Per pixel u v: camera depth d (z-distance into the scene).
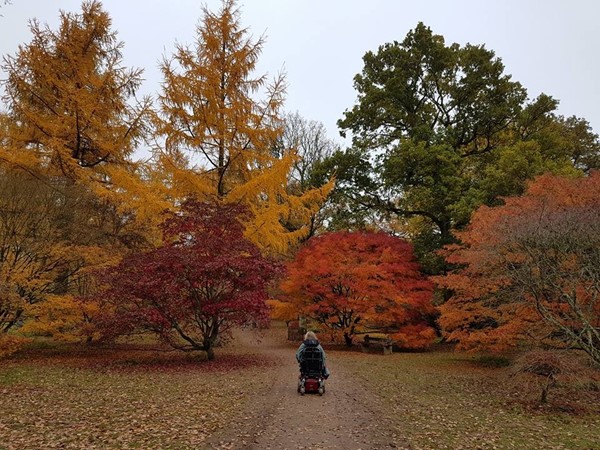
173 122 18.83
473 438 6.89
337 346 21.64
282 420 7.49
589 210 10.92
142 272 12.99
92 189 16.48
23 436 6.23
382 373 13.45
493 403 9.70
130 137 19.53
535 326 11.91
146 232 17.23
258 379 11.31
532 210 12.05
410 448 6.24
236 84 20.09
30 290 13.59
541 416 8.62
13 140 18.05
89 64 19.30
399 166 22.38
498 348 13.47
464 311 14.30
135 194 16.88
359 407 8.68
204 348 14.48
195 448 5.93
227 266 13.19
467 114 25.50
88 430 6.59
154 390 9.64
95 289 15.09
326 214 30.61
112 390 9.54
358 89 28.27
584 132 34.03
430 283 19.61
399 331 19.52
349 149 25.02
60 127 17.45
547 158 21.02
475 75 25.06
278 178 18.28
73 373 11.56
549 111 24.83
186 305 13.33
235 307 13.22
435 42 26.23
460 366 15.38
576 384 9.45
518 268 11.55
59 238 14.37
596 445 6.69
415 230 29.05
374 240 21.08
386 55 27.19
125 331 12.98
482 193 19.48
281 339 24.50
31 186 14.18
